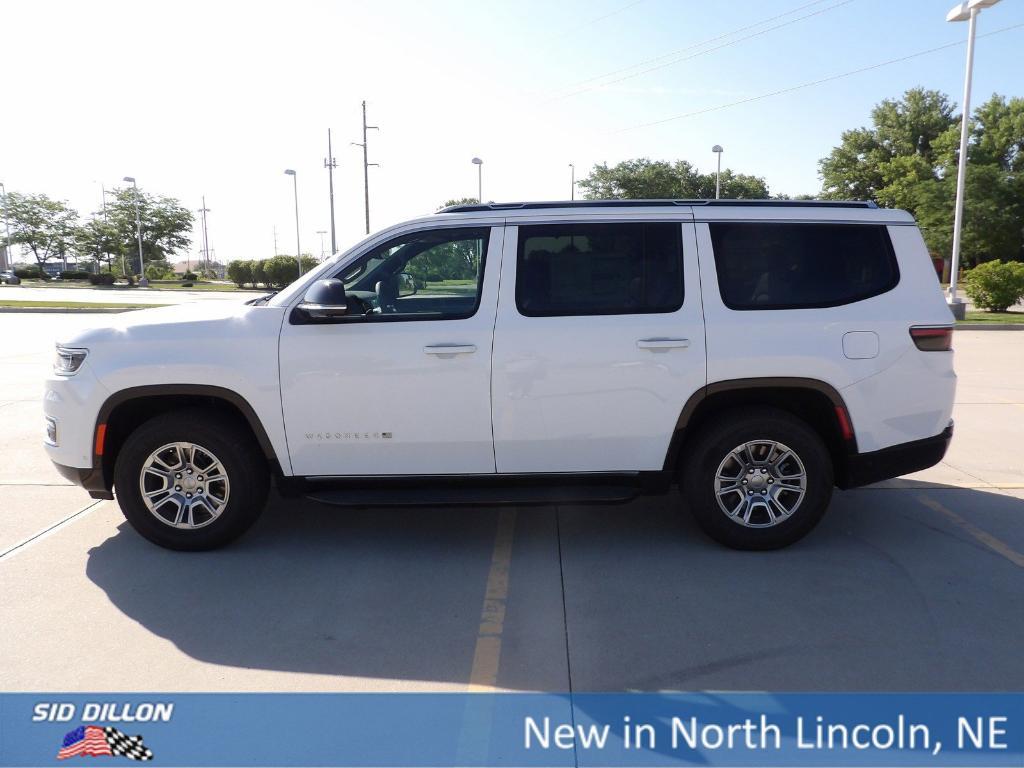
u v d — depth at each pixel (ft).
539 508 18.13
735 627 12.18
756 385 14.70
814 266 15.01
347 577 14.17
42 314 79.87
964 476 20.58
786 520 15.06
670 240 14.92
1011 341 53.83
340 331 14.58
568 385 14.61
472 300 14.85
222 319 14.98
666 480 15.12
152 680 10.75
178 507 15.11
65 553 15.26
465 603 13.09
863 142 219.82
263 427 14.74
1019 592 13.44
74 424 14.87
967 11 65.57
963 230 157.17
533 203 15.15
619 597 13.28
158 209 261.44
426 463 14.96
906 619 12.42
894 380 14.87
